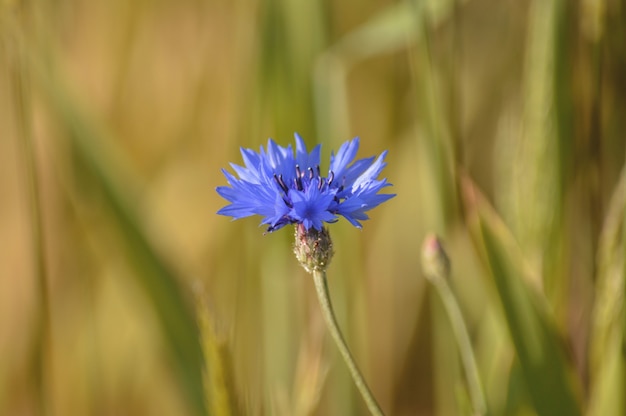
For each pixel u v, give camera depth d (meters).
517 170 0.52
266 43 0.58
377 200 0.45
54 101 0.56
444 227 0.54
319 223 0.44
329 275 0.58
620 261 0.49
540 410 0.51
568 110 0.52
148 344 0.61
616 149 0.54
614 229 0.49
